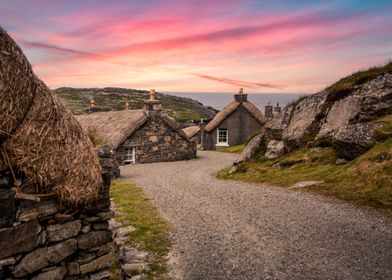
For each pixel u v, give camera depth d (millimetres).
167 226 10750
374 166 13336
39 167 5074
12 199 4859
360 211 10781
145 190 16891
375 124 15625
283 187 15117
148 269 7789
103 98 149875
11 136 4805
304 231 9680
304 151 19422
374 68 20125
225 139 45656
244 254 8508
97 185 5883
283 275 7375
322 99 21172
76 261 5789
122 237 9805
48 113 5180
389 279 6938
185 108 145375
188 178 20906
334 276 7188
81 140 5746
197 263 8094
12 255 4918
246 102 45844
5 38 4762
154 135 32062
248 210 12062
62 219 5523
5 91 4648
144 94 180875
